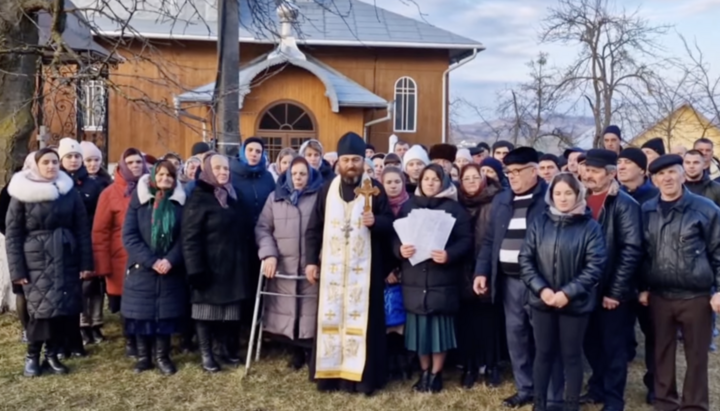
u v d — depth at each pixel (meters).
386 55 22.41
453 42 22.05
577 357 4.75
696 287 4.77
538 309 4.84
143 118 20.34
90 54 8.01
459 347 5.82
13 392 5.44
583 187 4.75
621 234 4.93
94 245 6.33
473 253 5.63
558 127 21.62
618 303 4.95
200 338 5.99
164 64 9.36
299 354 6.15
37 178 5.68
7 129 8.02
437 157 7.30
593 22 19.52
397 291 5.78
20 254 5.61
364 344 5.52
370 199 5.57
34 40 8.34
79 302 5.87
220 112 7.77
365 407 5.27
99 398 5.37
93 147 7.08
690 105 17.25
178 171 6.30
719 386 5.85
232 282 5.87
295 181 5.97
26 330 5.79
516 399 5.32
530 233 4.86
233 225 5.88
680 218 4.79
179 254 5.82
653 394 5.40
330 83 19.02
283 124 19.41
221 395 5.47
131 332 5.85
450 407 5.29
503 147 7.82
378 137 22.56
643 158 5.66
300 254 5.93
